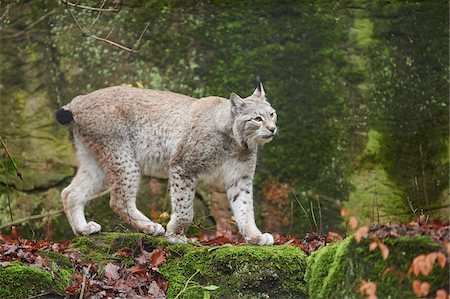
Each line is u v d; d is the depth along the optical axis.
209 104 10.59
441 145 13.73
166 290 9.44
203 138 10.39
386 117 13.70
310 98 13.70
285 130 13.59
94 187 10.90
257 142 10.30
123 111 10.70
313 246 10.16
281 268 9.30
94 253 9.95
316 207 13.41
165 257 9.80
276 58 13.80
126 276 9.50
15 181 13.52
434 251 7.70
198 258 9.61
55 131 13.71
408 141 13.70
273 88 13.70
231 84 13.73
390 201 13.49
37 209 13.41
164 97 10.86
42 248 10.10
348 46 13.85
